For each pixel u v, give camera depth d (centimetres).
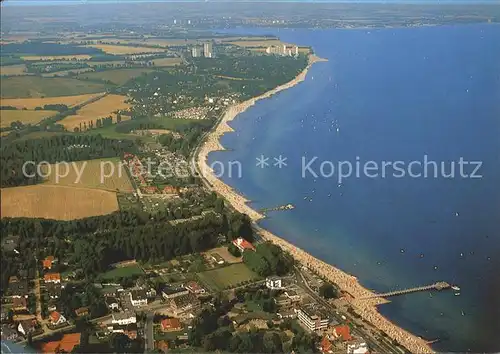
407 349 14325
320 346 14262
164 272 17750
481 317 15712
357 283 17538
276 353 13862
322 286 16775
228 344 13988
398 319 15688
